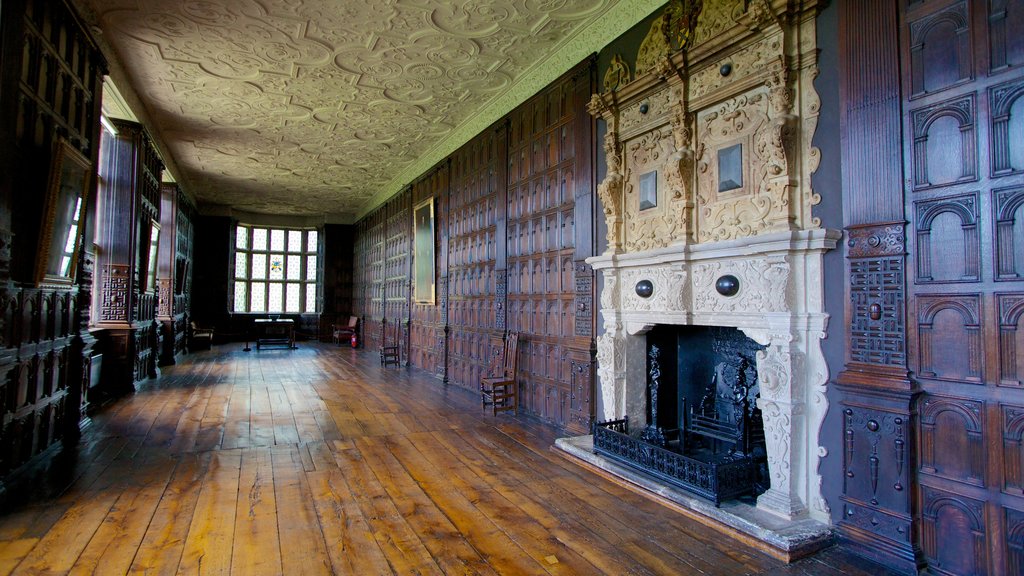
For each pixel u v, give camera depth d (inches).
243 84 289.1
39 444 187.2
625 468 173.6
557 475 177.9
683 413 180.5
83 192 202.2
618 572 114.2
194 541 126.0
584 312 222.2
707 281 161.2
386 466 186.2
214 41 239.9
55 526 133.0
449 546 125.3
